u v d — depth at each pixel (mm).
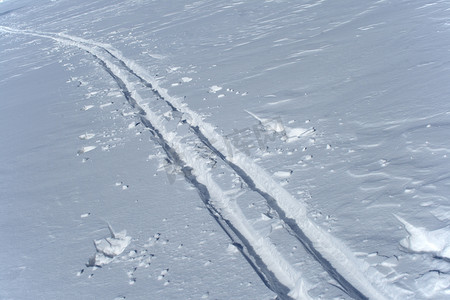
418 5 7727
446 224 2379
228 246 2795
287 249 2637
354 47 6254
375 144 3484
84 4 24266
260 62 6730
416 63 4977
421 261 2227
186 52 8586
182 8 14867
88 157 4832
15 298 2812
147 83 7227
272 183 3406
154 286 2607
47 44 14500
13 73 11141
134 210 3523
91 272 2887
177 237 3035
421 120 3639
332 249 2598
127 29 13070
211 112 5121
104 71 8742
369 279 2277
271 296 2312
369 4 8836
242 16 10984
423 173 2908
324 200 2971
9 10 31188
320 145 3732
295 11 10109
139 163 4355
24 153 5445
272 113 4664
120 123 5629
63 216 3715
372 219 2643
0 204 4238
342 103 4457
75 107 6844
